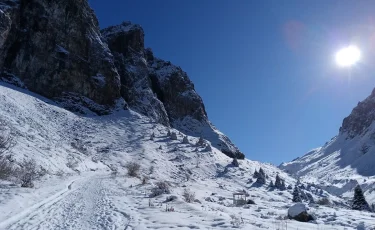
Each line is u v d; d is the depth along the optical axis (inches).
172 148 3093.0
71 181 855.7
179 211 490.9
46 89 3196.4
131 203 569.9
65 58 3447.3
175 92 6131.9
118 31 5659.5
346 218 605.3
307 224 471.5
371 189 6407.5
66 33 3570.4
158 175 2087.8
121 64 5034.5
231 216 463.5
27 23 3191.4
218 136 5319.9
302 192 2309.3
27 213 364.8
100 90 3742.6
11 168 647.8
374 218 636.1
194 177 2418.8
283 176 3634.4
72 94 3422.7
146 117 4072.3
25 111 2263.8
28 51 3122.5
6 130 1059.3
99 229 323.3
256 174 2844.5
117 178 1267.2
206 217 426.0
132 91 4761.3
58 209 427.2
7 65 2940.5
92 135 2721.5
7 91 2532.0
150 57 6732.3
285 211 726.5
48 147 1288.1
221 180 2539.4
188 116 5979.3
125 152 2527.1
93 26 4239.7
